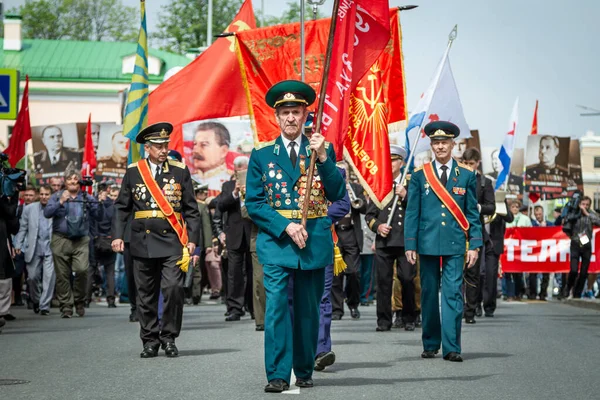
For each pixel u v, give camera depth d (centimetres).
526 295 3259
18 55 7919
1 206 1766
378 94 1571
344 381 1125
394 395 1025
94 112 7825
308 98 1083
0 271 1755
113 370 1199
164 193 1368
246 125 3219
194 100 1728
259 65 1623
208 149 3216
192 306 2645
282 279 1055
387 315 1767
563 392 1058
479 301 2155
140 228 1364
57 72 7819
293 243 1059
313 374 1186
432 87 1778
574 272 2889
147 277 1362
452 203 1366
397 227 1748
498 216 2130
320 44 1598
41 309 2262
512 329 1808
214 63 1725
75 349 1442
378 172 1558
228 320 2034
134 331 1756
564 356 1376
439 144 1384
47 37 8975
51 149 3738
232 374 1166
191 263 1388
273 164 1076
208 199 2741
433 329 1359
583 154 10256
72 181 2169
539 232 3025
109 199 2644
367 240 2592
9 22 7900
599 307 2481
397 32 1634
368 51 1479
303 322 1079
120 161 3653
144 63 1966
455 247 1356
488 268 2133
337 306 2062
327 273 1232
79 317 2162
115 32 9025
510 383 1119
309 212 1070
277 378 1044
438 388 1077
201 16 8488
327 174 1065
